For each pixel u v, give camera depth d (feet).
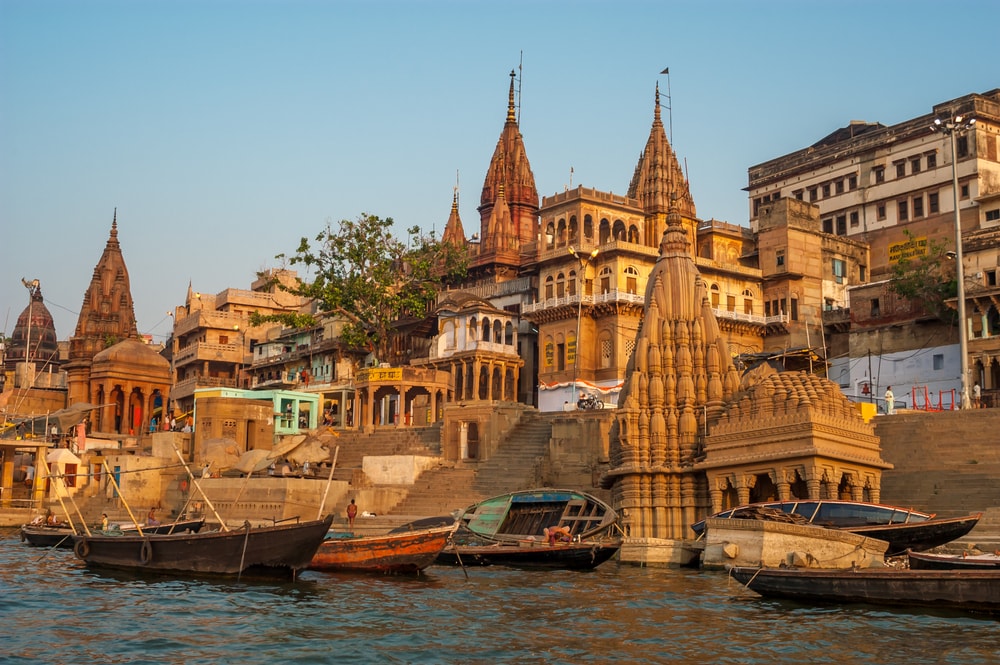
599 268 226.79
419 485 167.12
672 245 137.80
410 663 64.13
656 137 260.21
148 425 247.50
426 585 98.17
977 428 137.39
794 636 71.36
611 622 77.51
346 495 159.63
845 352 229.66
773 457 115.03
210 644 69.21
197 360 320.50
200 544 100.17
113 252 281.33
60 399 280.92
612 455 135.03
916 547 105.19
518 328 244.22
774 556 96.07
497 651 67.26
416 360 246.06
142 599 87.25
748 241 257.75
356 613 81.05
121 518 176.14
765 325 236.84
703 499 125.08
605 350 221.46
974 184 231.30
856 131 277.03
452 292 252.21
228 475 174.70
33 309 413.39
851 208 261.65
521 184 307.58
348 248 226.17
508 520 133.18
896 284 204.23
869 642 69.05
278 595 89.76
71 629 74.02
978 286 188.55
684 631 73.67
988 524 119.24
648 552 118.62
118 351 248.93
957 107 235.81
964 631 72.13
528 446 172.55
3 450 196.95
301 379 263.70
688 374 129.59
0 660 63.98
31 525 152.87
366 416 221.66
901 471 139.74
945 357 195.31
